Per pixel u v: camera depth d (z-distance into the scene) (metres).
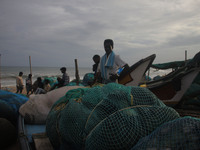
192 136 1.02
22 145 2.36
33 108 3.44
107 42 4.31
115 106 1.63
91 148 1.54
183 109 5.40
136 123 1.43
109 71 4.30
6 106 3.65
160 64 10.34
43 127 3.30
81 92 2.53
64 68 8.88
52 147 2.38
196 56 4.97
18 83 15.80
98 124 1.59
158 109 1.52
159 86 5.51
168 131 1.14
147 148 1.13
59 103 2.70
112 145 1.41
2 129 3.06
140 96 1.65
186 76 5.14
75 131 1.82
